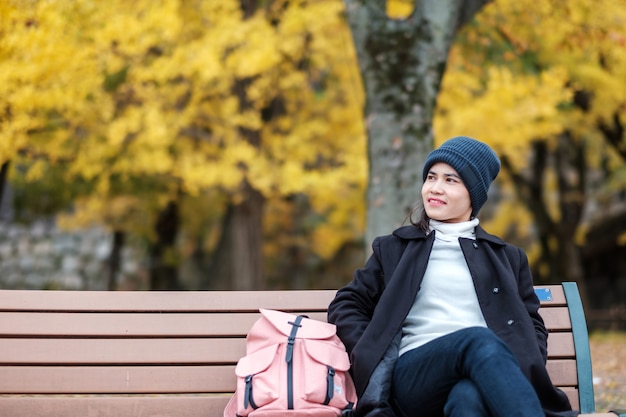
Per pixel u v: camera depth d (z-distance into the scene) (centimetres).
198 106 927
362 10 600
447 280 292
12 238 1669
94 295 302
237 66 827
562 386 300
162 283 1538
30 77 638
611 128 1112
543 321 300
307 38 940
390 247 305
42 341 293
